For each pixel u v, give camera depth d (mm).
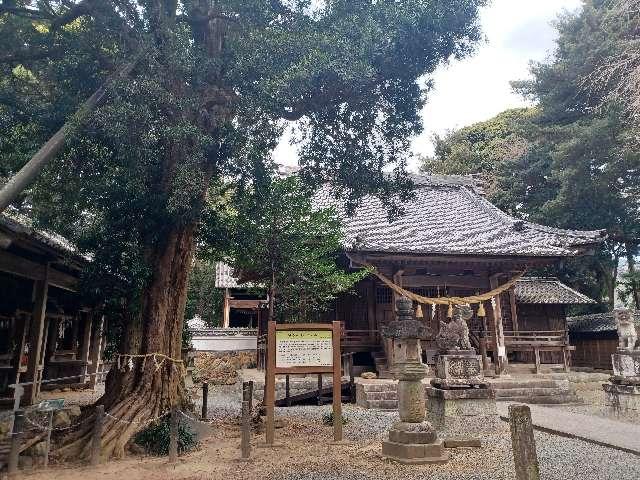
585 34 25656
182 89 8336
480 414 9422
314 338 8531
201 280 35750
